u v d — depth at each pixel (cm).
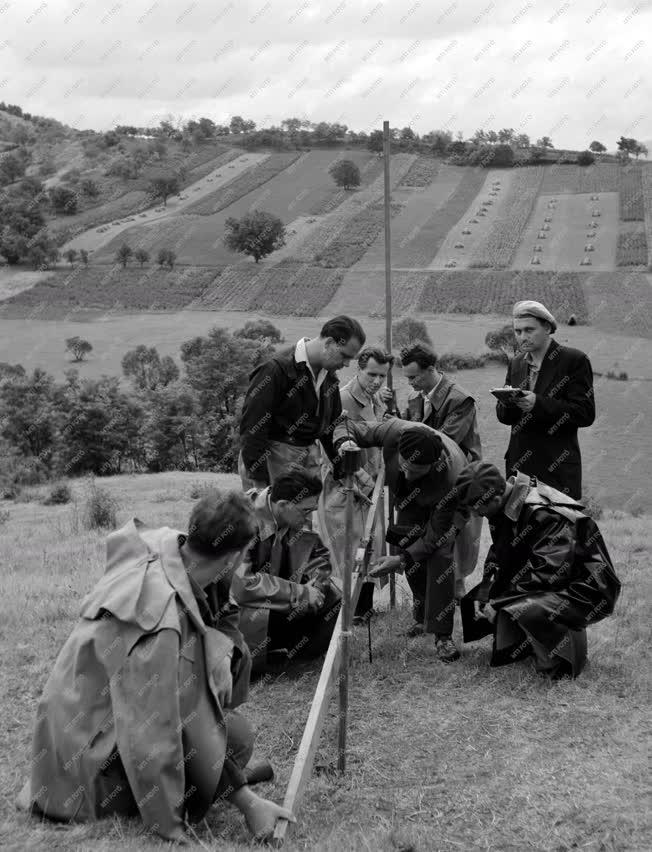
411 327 9575
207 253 15238
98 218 17838
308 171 19775
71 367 10238
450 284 12519
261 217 14162
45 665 706
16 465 6675
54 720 456
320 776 529
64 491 3612
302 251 14700
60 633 809
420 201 17088
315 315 11806
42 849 421
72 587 1050
